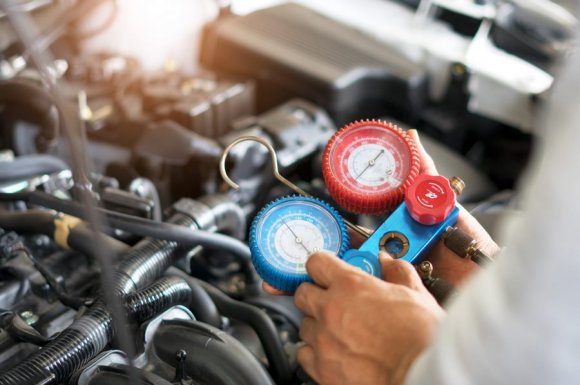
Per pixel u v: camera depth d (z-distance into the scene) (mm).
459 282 989
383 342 747
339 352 785
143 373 938
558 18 2070
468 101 2129
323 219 972
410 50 2197
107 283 802
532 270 493
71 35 2104
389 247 933
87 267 1260
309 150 1731
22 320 1040
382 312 752
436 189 942
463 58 2121
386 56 2145
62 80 1962
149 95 1950
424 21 2301
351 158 998
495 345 522
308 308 825
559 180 475
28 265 1203
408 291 765
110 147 2012
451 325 571
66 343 954
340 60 2062
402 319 739
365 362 767
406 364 724
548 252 482
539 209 489
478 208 1733
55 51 2100
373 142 1000
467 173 1897
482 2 2213
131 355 811
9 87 1560
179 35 2176
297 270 930
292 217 971
